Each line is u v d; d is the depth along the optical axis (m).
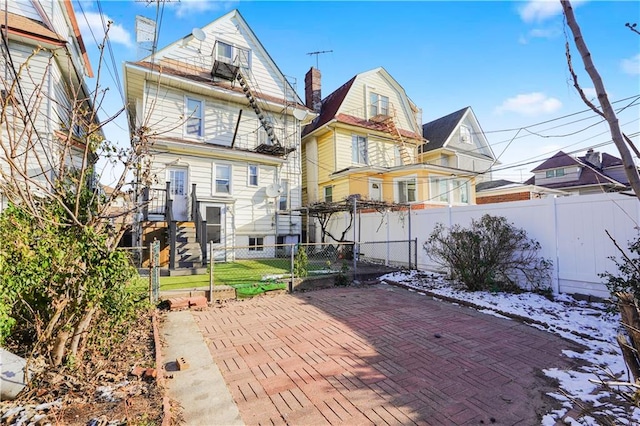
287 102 14.98
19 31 8.45
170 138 11.98
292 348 4.20
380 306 6.27
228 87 13.48
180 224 10.53
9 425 2.50
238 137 13.96
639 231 5.49
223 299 6.77
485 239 7.17
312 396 3.05
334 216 15.41
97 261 3.34
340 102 16.92
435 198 16.03
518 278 7.32
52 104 8.93
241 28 14.34
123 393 2.98
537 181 24.64
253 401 2.97
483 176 22.02
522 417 2.71
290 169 15.12
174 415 2.72
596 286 6.10
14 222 3.04
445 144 19.77
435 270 9.44
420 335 4.66
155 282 6.01
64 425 2.50
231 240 12.77
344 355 3.98
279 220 14.43
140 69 11.55
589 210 6.25
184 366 3.59
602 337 4.43
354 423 2.65
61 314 3.40
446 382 3.31
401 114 19.38
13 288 2.91
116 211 4.04
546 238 6.86
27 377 2.88
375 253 12.15
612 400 2.92
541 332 4.76
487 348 4.18
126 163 3.54
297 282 7.80
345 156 16.95
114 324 3.83
